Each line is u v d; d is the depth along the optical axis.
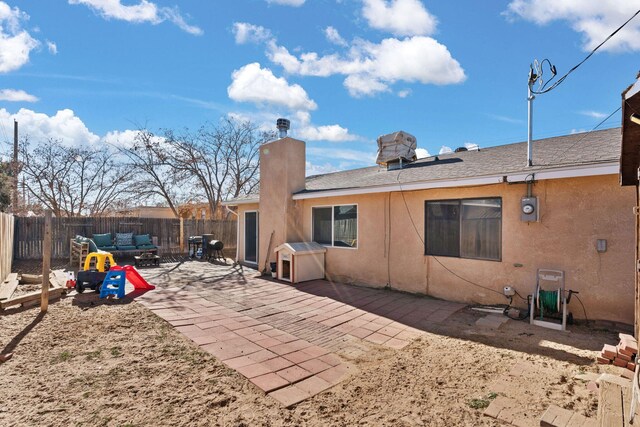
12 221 10.31
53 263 11.30
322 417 2.73
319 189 9.16
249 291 7.52
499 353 4.04
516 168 5.97
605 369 3.54
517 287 5.84
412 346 4.33
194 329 4.89
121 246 12.34
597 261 5.09
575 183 5.29
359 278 8.27
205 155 20.27
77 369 3.53
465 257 6.52
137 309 5.86
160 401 2.94
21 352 3.95
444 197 6.80
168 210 24.03
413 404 2.92
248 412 2.80
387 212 7.73
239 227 12.91
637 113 2.61
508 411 2.73
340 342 4.48
